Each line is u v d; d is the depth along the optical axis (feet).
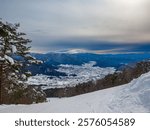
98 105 44.75
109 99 47.91
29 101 93.76
